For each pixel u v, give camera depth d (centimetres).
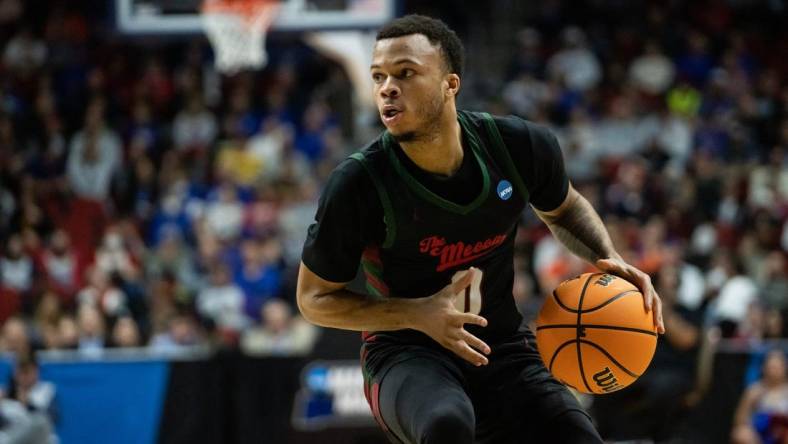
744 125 2016
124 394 1142
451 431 438
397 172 470
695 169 1809
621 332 488
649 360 495
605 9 2414
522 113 2025
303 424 1140
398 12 1437
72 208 1750
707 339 1052
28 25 2203
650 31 2328
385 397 484
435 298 466
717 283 1505
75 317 1407
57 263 1583
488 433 509
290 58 2184
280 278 1545
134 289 1462
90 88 2056
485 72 2309
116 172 1823
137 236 1658
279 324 1346
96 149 1827
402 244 480
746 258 1614
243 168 1788
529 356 519
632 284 506
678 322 1046
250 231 1644
